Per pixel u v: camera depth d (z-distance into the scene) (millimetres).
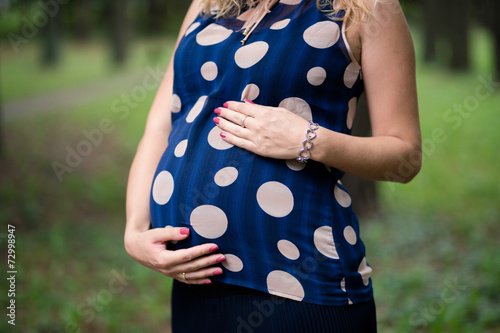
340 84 1695
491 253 5863
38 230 6832
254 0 1829
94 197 8641
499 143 12766
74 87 22734
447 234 7082
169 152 1823
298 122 1618
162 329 4613
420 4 29312
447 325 4234
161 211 1799
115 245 6707
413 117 1715
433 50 30562
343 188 1801
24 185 8617
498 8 20312
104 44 41000
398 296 5059
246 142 1662
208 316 1714
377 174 1683
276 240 1622
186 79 1870
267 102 1695
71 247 6445
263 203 1636
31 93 20859
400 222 7676
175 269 1700
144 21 35406
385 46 1676
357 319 1663
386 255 6445
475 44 39750
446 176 10344
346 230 1702
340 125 1721
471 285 4988
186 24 2082
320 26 1667
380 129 1707
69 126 14672
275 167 1646
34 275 5297
